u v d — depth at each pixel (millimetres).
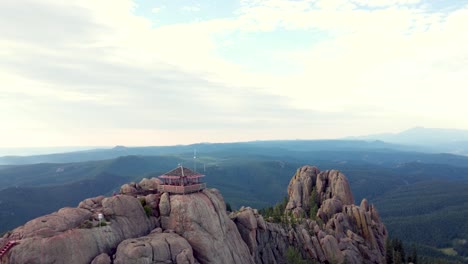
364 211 128500
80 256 53250
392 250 117062
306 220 119375
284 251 96688
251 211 95188
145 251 56281
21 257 48906
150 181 83500
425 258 182375
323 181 147500
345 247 109750
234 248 75125
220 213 76562
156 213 71438
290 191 156250
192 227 67312
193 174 80250
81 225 58938
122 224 63469
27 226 55594
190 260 60562
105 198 67250
